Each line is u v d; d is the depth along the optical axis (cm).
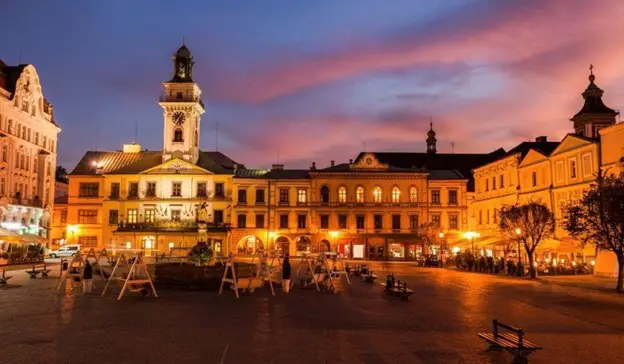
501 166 6950
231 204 8481
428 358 1396
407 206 8500
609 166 4731
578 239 4006
